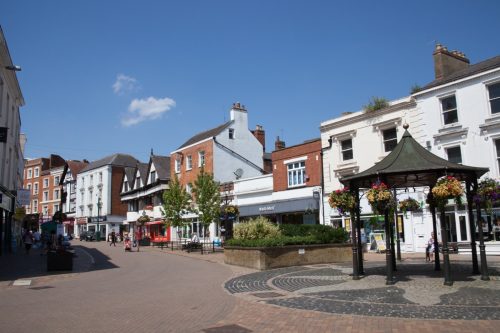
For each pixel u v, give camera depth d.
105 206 61.94
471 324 7.23
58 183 77.12
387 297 9.97
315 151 30.02
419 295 10.09
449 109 23.61
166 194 33.12
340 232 20.59
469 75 22.67
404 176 14.52
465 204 21.98
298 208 30.20
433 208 14.92
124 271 17.73
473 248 13.52
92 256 26.66
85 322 8.12
